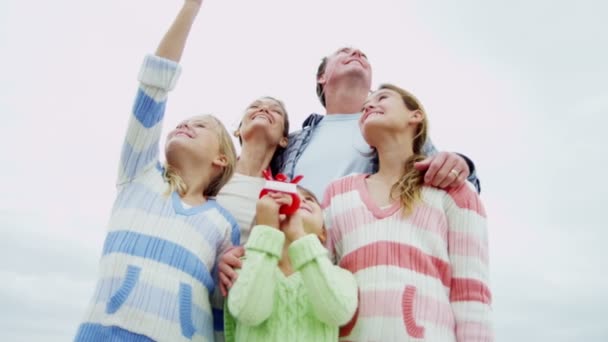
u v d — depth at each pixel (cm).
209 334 253
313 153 375
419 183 275
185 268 249
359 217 270
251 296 225
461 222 266
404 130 293
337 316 229
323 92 459
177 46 279
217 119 313
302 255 232
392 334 234
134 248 246
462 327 249
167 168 290
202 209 277
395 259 251
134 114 268
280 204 247
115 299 232
